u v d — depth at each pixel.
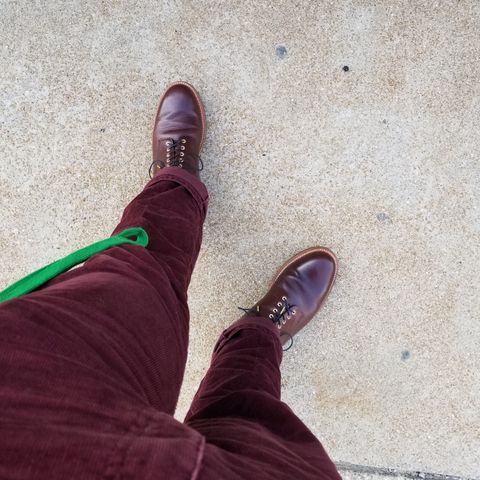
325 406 1.43
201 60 1.38
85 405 0.50
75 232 1.44
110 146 1.42
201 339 1.45
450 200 1.36
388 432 1.42
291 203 1.39
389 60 1.34
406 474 1.43
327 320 1.42
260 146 1.39
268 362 1.09
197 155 1.38
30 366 0.51
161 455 0.45
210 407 0.89
